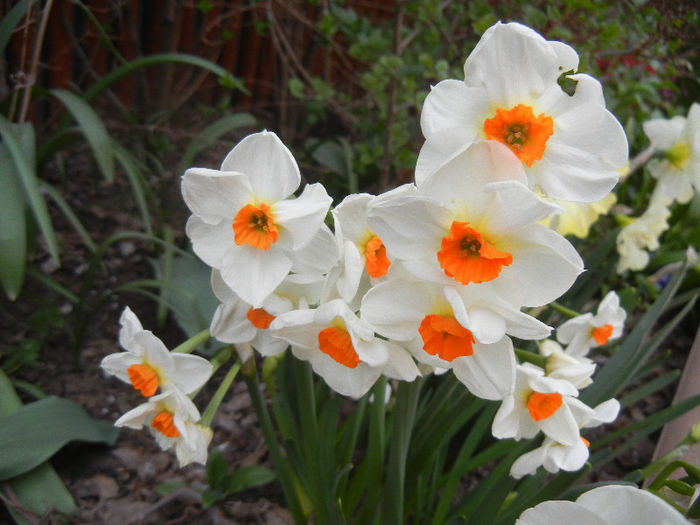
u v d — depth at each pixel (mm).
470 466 304
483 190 156
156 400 220
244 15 672
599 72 486
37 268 458
